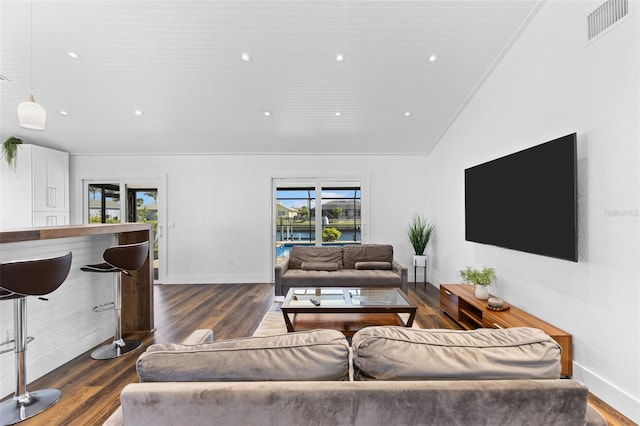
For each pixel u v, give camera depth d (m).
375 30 2.67
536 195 2.40
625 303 1.77
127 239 3.10
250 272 5.23
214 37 2.74
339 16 2.54
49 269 1.77
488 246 3.28
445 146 4.47
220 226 5.22
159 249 5.18
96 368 2.34
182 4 2.42
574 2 2.12
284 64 3.09
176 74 3.22
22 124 2.43
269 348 0.95
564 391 0.84
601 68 1.91
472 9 2.47
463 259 3.87
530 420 0.83
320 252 4.45
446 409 0.83
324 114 4.03
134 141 4.74
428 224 5.19
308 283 3.88
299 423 0.84
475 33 2.70
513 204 2.71
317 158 5.24
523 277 2.68
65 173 4.96
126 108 3.85
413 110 3.92
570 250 2.06
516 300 2.79
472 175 3.43
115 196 5.27
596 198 1.95
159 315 3.53
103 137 4.59
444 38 2.76
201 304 3.95
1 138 4.52
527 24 2.59
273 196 5.30
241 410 0.83
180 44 2.81
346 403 0.83
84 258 2.67
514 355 0.92
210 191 5.21
